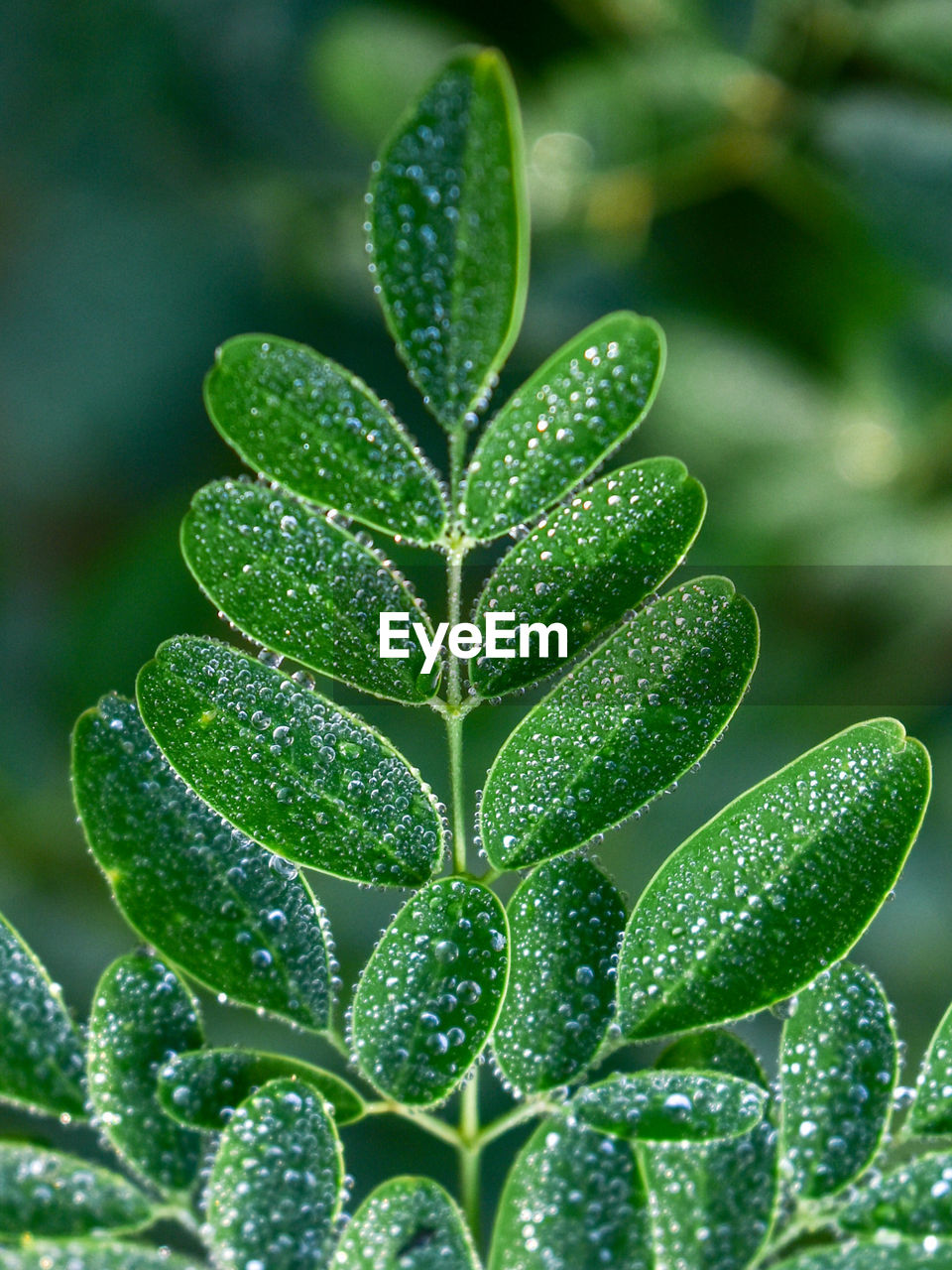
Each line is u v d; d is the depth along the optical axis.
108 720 0.14
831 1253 0.14
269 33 0.25
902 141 0.23
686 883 0.14
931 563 0.25
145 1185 0.14
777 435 0.25
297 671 0.14
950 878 0.23
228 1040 0.19
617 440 0.14
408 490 0.14
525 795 0.14
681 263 0.24
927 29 0.22
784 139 0.23
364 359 0.25
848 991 0.14
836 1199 0.14
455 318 0.14
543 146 0.24
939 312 0.23
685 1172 0.14
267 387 0.14
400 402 0.24
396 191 0.14
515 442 0.14
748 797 0.14
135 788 0.14
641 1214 0.14
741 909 0.14
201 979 0.14
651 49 0.23
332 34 0.25
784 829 0.14
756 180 0.23
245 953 0.14
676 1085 0.14
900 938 0.23
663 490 0.14
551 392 0.14
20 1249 0.14
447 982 0.14
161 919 0.14
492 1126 0.14
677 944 0.14
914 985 0.22
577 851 0.14
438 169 0.15
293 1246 0.13
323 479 0.14
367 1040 0.14
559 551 0.14
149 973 0.14
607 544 0.14
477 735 0.17
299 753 0.14
